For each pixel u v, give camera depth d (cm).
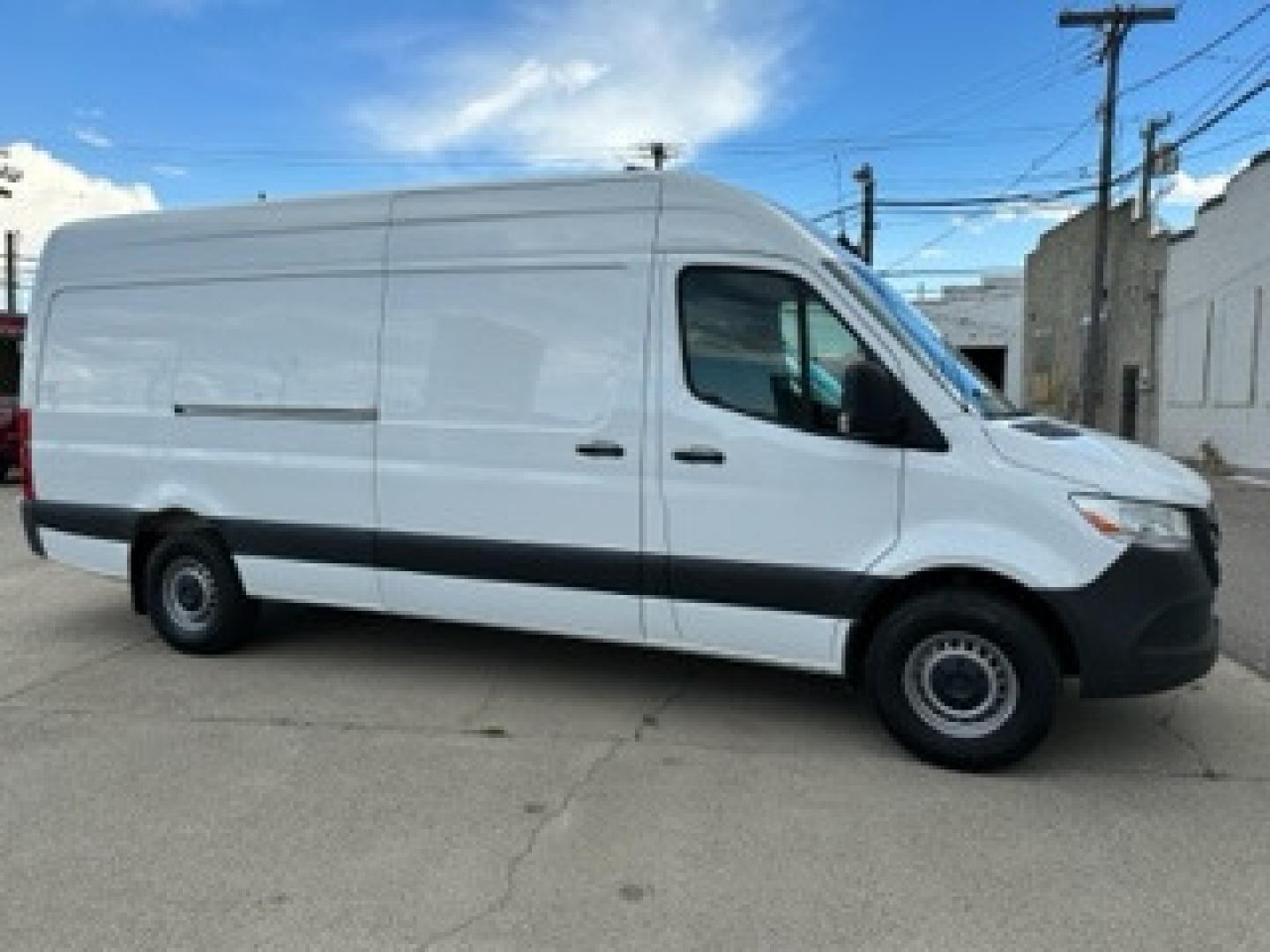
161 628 695
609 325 550
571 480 559
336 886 392
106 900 382
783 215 525
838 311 507
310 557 638
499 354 576
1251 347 2217
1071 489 474
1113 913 377
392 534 610
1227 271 2344
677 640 550
